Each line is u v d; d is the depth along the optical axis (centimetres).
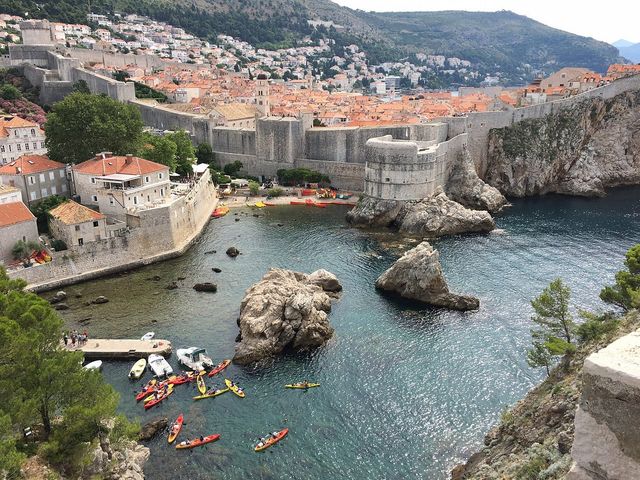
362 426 4466
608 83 14825
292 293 6059
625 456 1173
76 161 9444
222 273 7856
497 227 10250
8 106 14138
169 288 7281
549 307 4247
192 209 9650
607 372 1173
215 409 4678
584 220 10650
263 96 17038
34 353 3394
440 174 11462
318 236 9762
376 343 5756
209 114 15150
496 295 6944
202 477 3903
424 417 4556
